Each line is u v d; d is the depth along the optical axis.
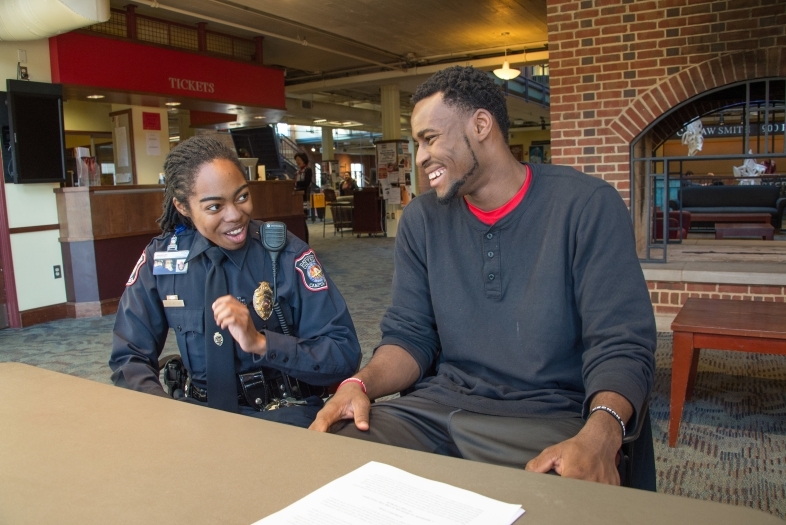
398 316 1.64
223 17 8.69
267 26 9.25
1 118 5.66
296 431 1.00
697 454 2.62
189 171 1.54
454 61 11.84
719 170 10.71
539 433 1.31
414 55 11.64
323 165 23.17
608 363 1.30
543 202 1.46
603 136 4.98
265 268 1.68
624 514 0.70
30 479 0.84
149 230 6.62
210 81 8.88
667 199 4.86
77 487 0.81
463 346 1.52
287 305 1.69
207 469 0.85
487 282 1.48
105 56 7.44
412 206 1.65
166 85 8.26
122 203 6.36
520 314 1.44
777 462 2.53
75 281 6.11
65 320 6.00
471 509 0.72
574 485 0.79
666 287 4.71
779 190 9.71
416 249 1.63
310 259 1.70
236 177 1.57
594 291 1.38
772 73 4.50
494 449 1.32
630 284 1.38
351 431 1.33
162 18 8.52
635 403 1.22
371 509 0.73
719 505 0.72
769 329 2.54
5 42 5.86
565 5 4.98
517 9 8.66
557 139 5.11
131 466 0.87
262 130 13.75
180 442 0.95
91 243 6.09
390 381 1.51
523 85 16.48
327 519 0.71
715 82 4.64
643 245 5.65
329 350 1.61
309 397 1.67
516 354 1.45
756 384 3.56
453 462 0.87
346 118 17.70
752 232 7.85
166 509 0.74
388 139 13.53
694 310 3.01
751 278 4.41
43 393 1.22
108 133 12.77
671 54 4.73
